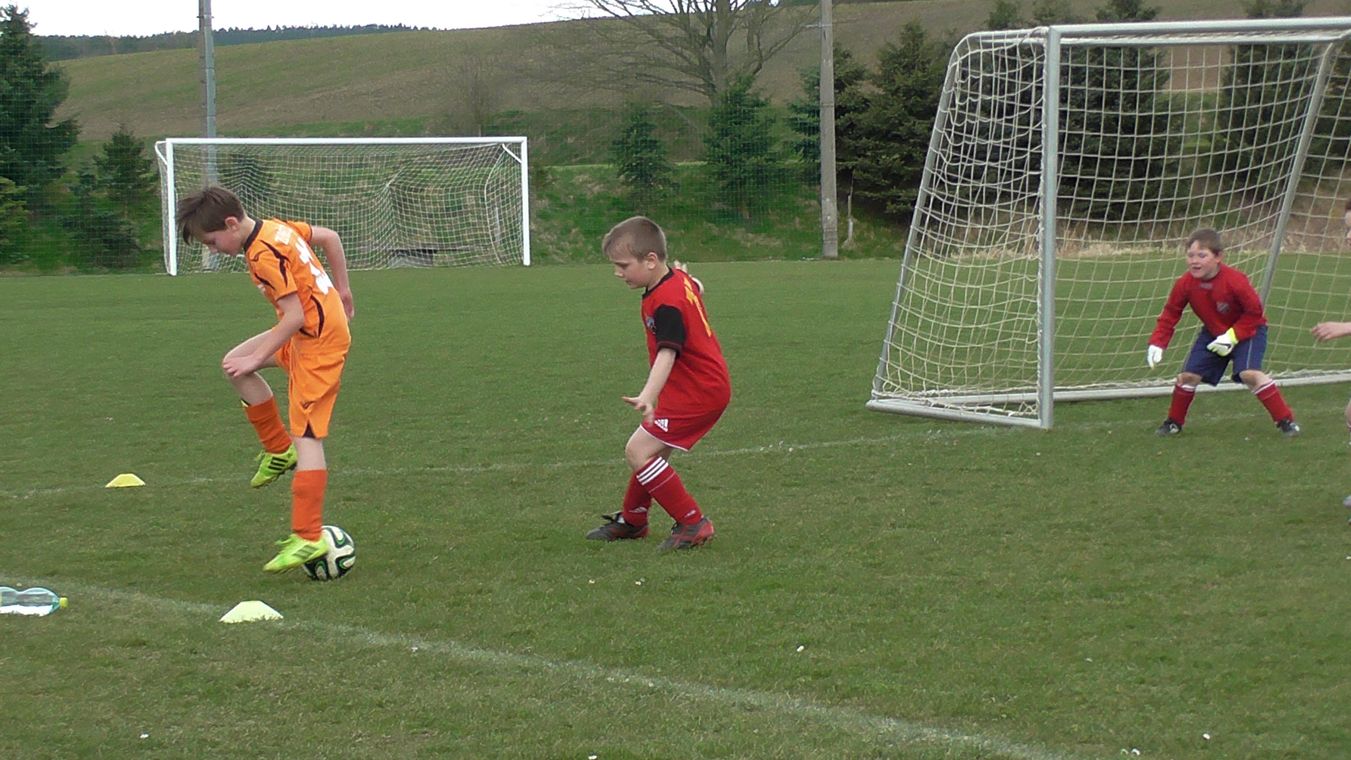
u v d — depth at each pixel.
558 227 28.38
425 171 27.53
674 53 34.06
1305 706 3.03
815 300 15.46
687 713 3.07
